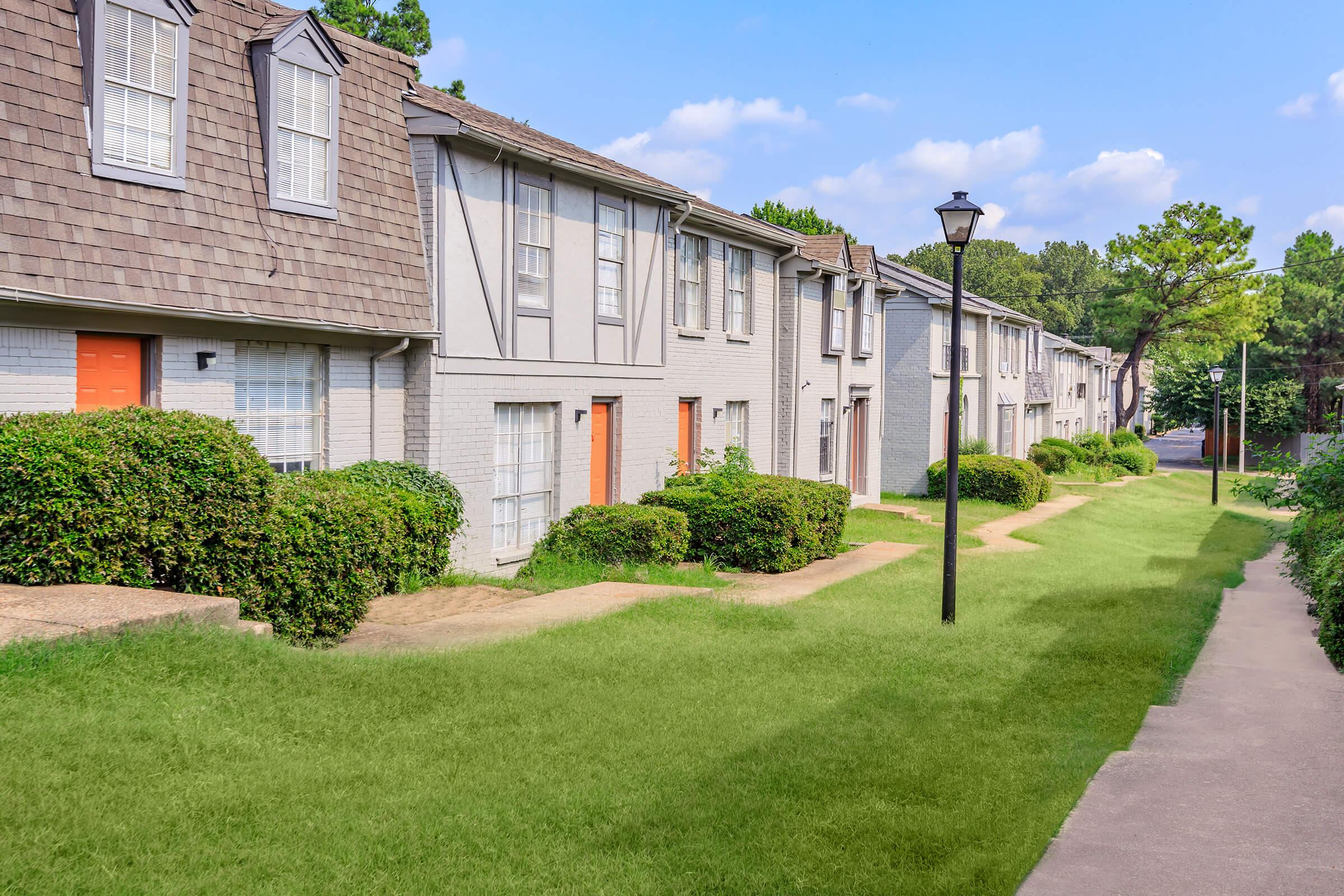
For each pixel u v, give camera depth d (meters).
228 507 8.06
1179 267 53.75
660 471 17.44
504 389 13.72
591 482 16.02
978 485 31.67
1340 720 7.54
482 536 13.49
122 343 9.53
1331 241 69.19
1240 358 64.56
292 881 4.50
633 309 16.48
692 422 19.33
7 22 8.60
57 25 8.96
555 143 16.31
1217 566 19.86
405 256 12.27
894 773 6.42
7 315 8.39
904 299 32.88
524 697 7.39
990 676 9.14
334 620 9.02
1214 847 5.02
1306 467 14.23
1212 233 53.59
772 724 7.33
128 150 9.39
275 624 8.45
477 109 15.77
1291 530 15.66
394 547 11.14
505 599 11.46
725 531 15.91
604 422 16.28
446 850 4.96
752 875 4.96
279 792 5.31
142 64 9.47
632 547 14.33
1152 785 6.00
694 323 19.19
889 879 4.97
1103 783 6.03
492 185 13.35
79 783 4.94
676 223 17.80
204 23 10.38
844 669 9.14
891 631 10.95
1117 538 25.73
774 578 15.23
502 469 14.10
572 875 4.86
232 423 8.62
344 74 11.75
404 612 10.59
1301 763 6.42
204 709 6.05
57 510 7.14
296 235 10.94
